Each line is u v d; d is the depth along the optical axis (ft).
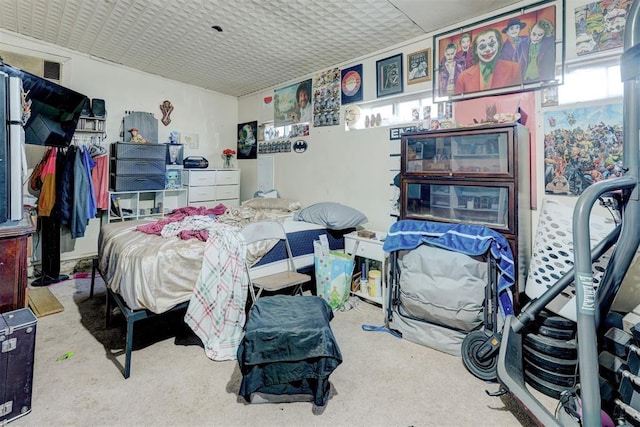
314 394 6.02
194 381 6.73
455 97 10.21
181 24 11.18
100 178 13.91
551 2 8.39
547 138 8.54
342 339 8.52
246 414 5.82
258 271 9.43
